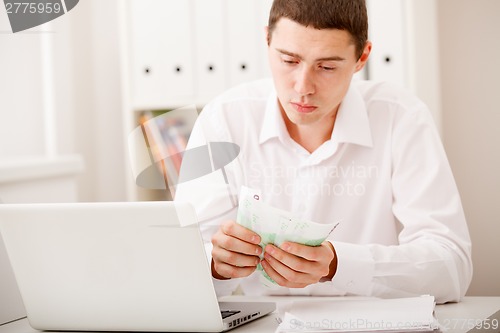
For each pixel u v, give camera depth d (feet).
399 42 9.22
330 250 4.31
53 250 4.09
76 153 12.34
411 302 4.16
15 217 4.10
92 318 4.13
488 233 9.89
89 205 3.93
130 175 11.10
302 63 4.60
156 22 10.57
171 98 10.57
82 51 12.44
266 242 4.22
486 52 9.71
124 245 3.92
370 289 4.67
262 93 6.15
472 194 9.94
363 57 5.04
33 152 11.79
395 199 5.67
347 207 5.88
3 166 8.54
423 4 9.12
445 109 9.92
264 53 10.12
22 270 4.21
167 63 10.56
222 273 4.41
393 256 4.68
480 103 9.80
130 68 10.73
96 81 12.59
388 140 5.76
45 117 11.93
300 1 4.48
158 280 3.91
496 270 9.90
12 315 4.78
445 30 9.81
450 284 4.74
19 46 11.43
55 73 11.87
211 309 3.86
